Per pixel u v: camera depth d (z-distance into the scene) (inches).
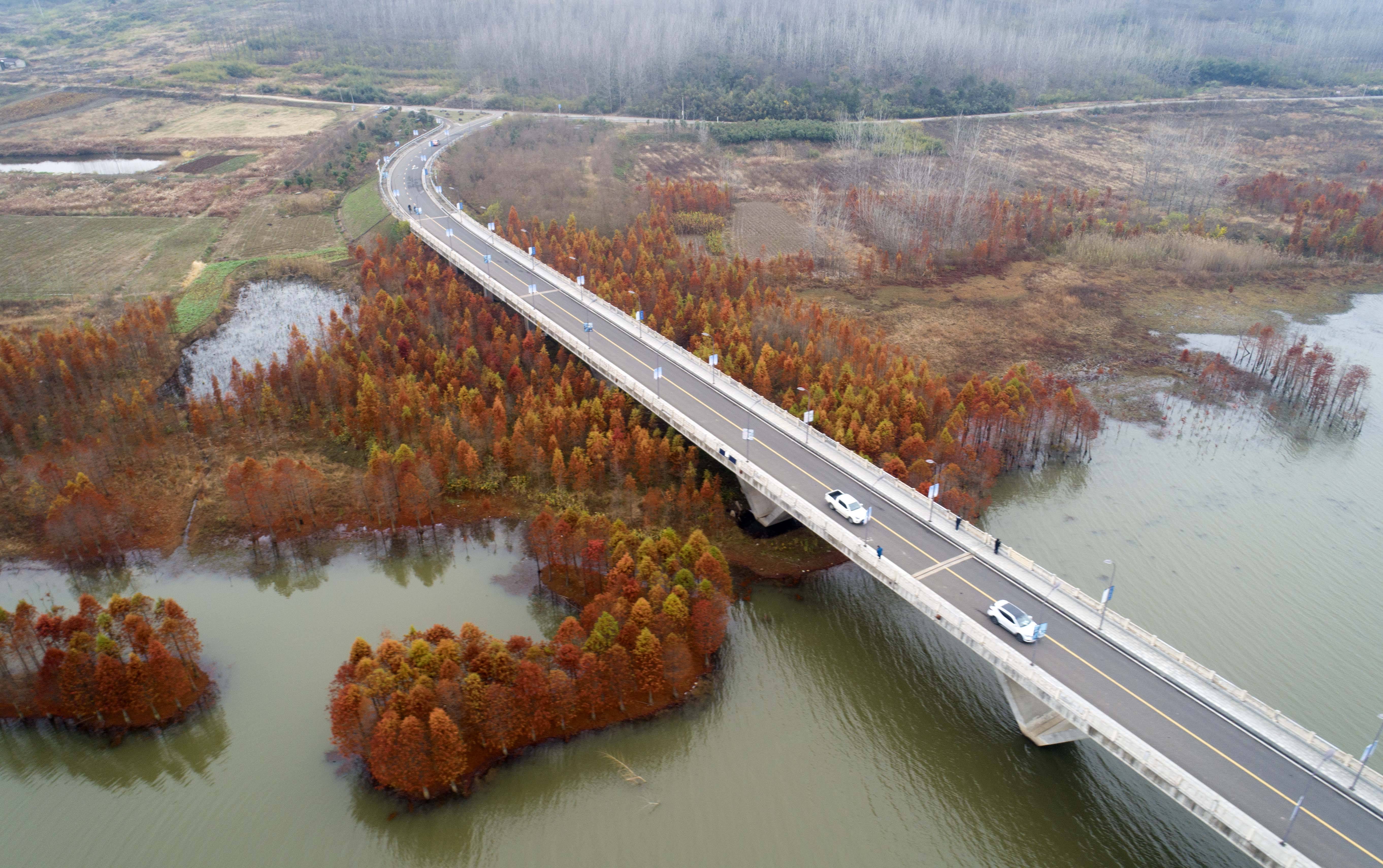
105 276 7485.2
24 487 4847.4
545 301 6432.1
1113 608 4254.4
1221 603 4288.9
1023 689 3405.5
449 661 3398.1
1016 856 3159.5
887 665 3966.5
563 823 3225.9
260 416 5433.1
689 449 5093.5
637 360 5620.1
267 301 7293.3
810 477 4483.3
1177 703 3142.2
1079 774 3459.6
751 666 3937.0
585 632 3772.1
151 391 5610.2
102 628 3789.4
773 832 3218.5
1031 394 5561.0
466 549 4628.4
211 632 4077.3
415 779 3181.6
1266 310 7583.7
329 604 4266.7
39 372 5418.3
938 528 4116.6
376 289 6855.3
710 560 4003.4
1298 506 5049.2
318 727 3599.9
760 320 6338.6
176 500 4879.4
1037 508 5029.5
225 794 3326.8
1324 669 3909.9
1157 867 3112.7
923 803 3344.0
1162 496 5132.9
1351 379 5910.4
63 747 3516.2
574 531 4256.9
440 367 5629.9
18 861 3122.5
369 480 4635.8
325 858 3117.6
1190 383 6407.5
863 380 5502.0
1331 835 2647.6
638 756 3481.8
